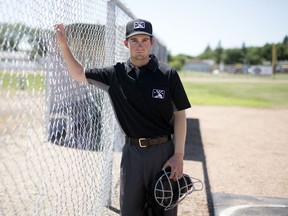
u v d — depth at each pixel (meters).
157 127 2.66
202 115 13.88
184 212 4.23
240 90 28.55
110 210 4.12
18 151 3.80
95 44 3.41
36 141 3.59
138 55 2.55
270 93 25.98
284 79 53.41
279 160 7.11
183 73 76.88
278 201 4.69
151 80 2.58
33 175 3.81
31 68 1.99
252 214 4.19
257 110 15.97
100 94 3.71
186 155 7.35
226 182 5.52
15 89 1.79
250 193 5.01
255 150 7.98
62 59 2.63
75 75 2.65
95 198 3.44
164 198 2.53
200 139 9.16
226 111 15.32
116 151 6.13
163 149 2.71
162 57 14.14
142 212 2.82
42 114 2.26
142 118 2.63
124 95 2.61
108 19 3.86
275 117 13.81
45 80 2.21
